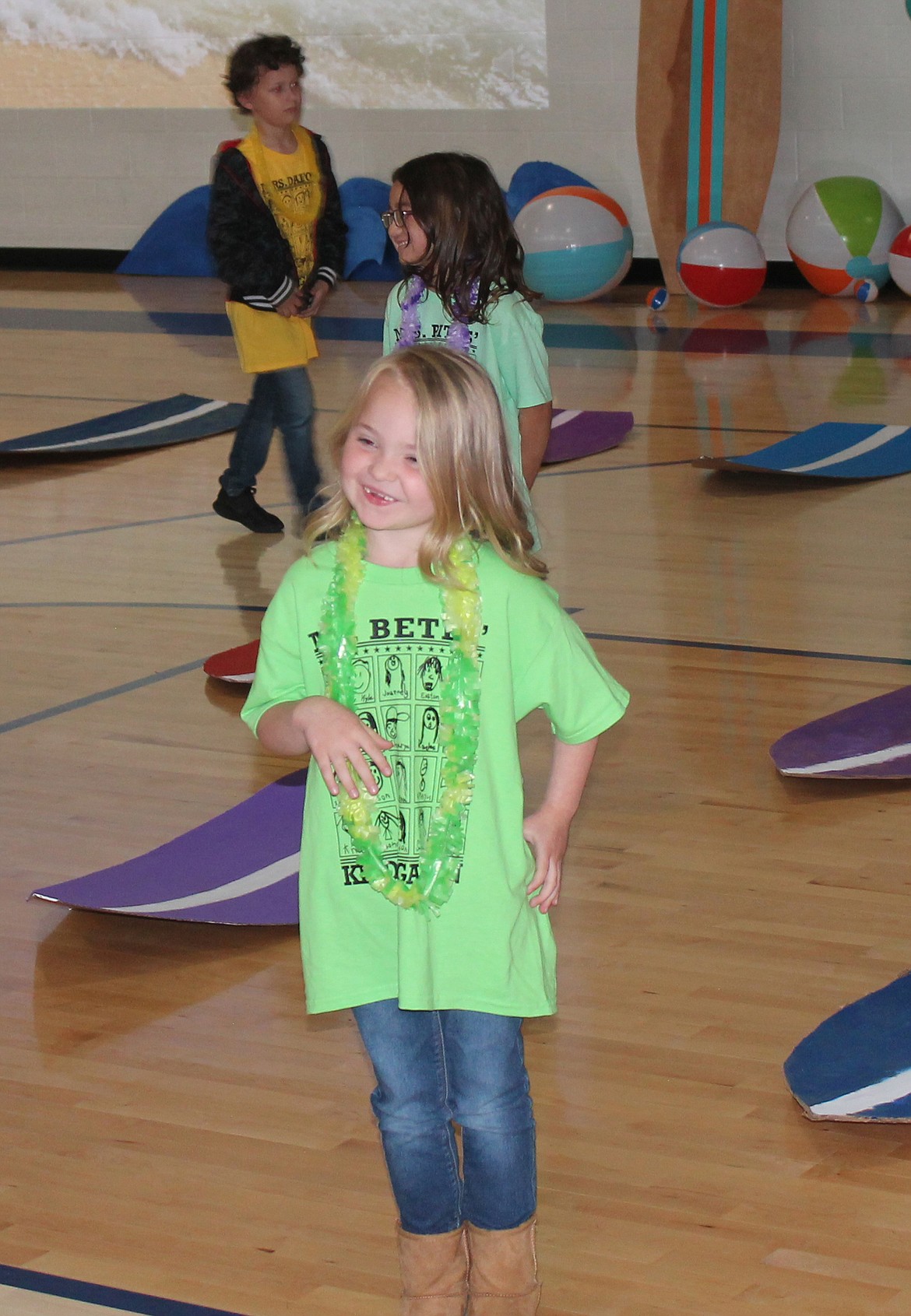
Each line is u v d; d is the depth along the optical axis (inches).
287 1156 147.9
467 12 738.2
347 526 116.8
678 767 234.4
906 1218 136.0
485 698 112.7
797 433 446.9
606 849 209.2
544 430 209.0
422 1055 116.4
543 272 689.6
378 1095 117.6
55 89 805.9
